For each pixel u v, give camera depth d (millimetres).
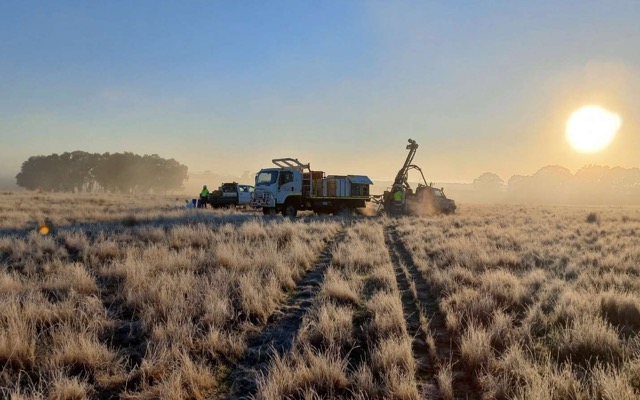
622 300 6691
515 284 8102
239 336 5645
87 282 7730
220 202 34938
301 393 4086
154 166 147625
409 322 6516
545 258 11523
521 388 3920
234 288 7551
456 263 10336
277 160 28406
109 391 4320
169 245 12234
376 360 4754
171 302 6445
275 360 4969
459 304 6836
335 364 4484
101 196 47531
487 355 4801
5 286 7246
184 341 5219
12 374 4512
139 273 8227
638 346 5148
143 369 4547
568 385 3990
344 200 29859
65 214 21531
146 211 25250
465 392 4316
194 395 4137
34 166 137375
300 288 8641
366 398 4039
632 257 11508
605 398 3836
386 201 32656
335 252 12289
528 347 5227
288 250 11914
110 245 11305
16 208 24891
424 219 25547
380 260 11016
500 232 17547
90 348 4832
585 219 26719
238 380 4586
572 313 6223
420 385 4441
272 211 27625
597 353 4969
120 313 6617
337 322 5828
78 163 138500
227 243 12141
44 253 10961
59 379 4207
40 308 6098
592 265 10555
